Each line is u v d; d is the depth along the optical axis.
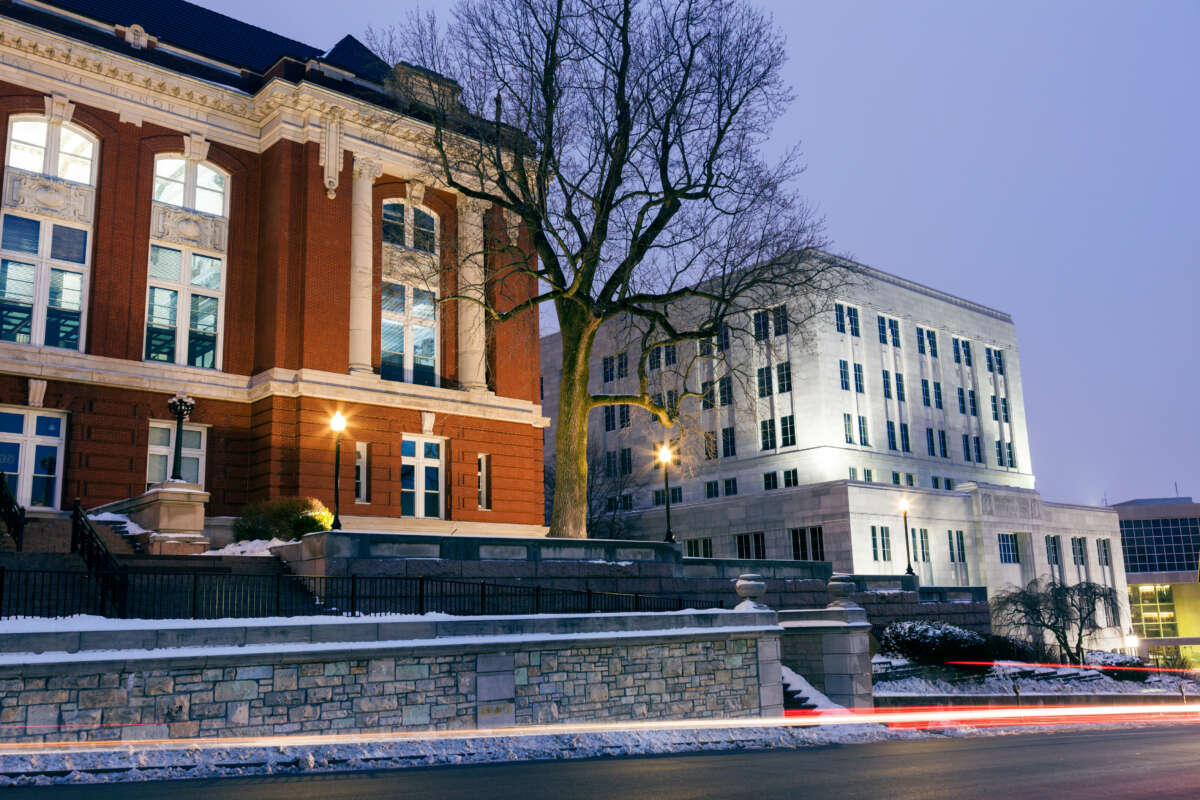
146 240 32.16
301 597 20.20
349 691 15.11
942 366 68.69
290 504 27.59
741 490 62.31
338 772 12.73
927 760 14.58
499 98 30.00
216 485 32.28
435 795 10.28
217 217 33.97
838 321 61.16
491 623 17.00
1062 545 64.06
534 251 39.09
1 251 29.67
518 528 37.06
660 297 30.59
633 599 25.88
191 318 33.19
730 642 20.86
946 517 56.62
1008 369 74.81
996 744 18.39
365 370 33.91
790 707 22.92
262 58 38.78
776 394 61.22
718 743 17.75
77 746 12.62
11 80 30.20
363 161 35.12
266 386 32.22
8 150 30.19
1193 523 87.06
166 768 12.30
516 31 29.72
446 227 37.91
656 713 19.09
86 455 29.94
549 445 74.81
